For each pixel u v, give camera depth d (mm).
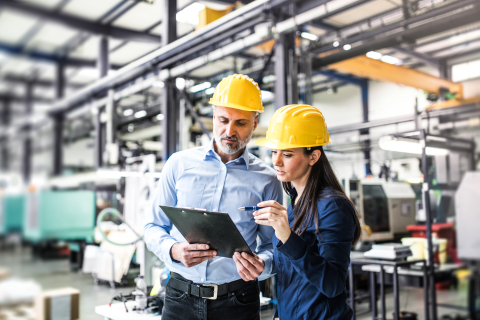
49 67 3924
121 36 6602
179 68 4641
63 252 5859
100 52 6480
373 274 3637
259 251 1620
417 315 3932
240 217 1581
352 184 4395
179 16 5730
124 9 5941
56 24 5629
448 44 7840
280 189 1698
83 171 7324
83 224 4754
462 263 3730
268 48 5520
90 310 3734
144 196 4414
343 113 11172
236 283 1513
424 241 3787
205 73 9625
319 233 1163
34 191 3176
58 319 2287
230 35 3957
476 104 6309
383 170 5941
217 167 1632
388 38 4391
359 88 10797
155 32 6926
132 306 2076
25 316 2186
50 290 2402
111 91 6500
